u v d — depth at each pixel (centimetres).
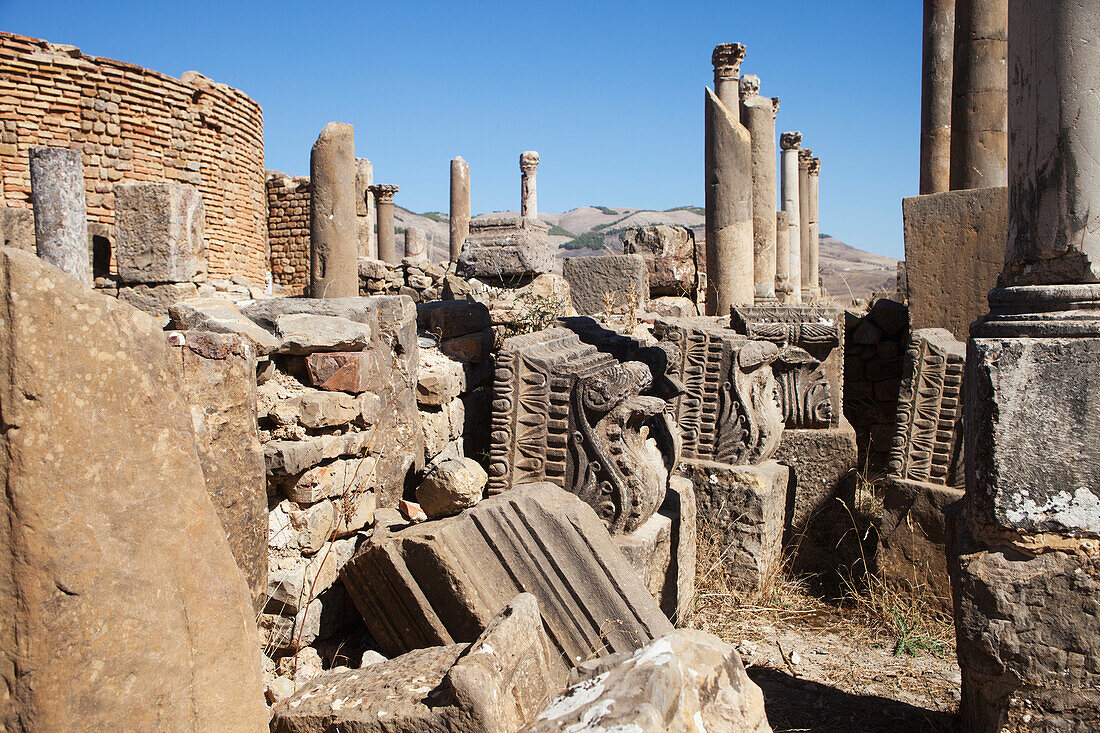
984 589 311
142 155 1505
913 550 504
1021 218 317
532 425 422
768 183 1058
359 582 350
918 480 510
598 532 355
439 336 567
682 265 1244
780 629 496
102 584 166
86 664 162
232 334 309
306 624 341
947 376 511
